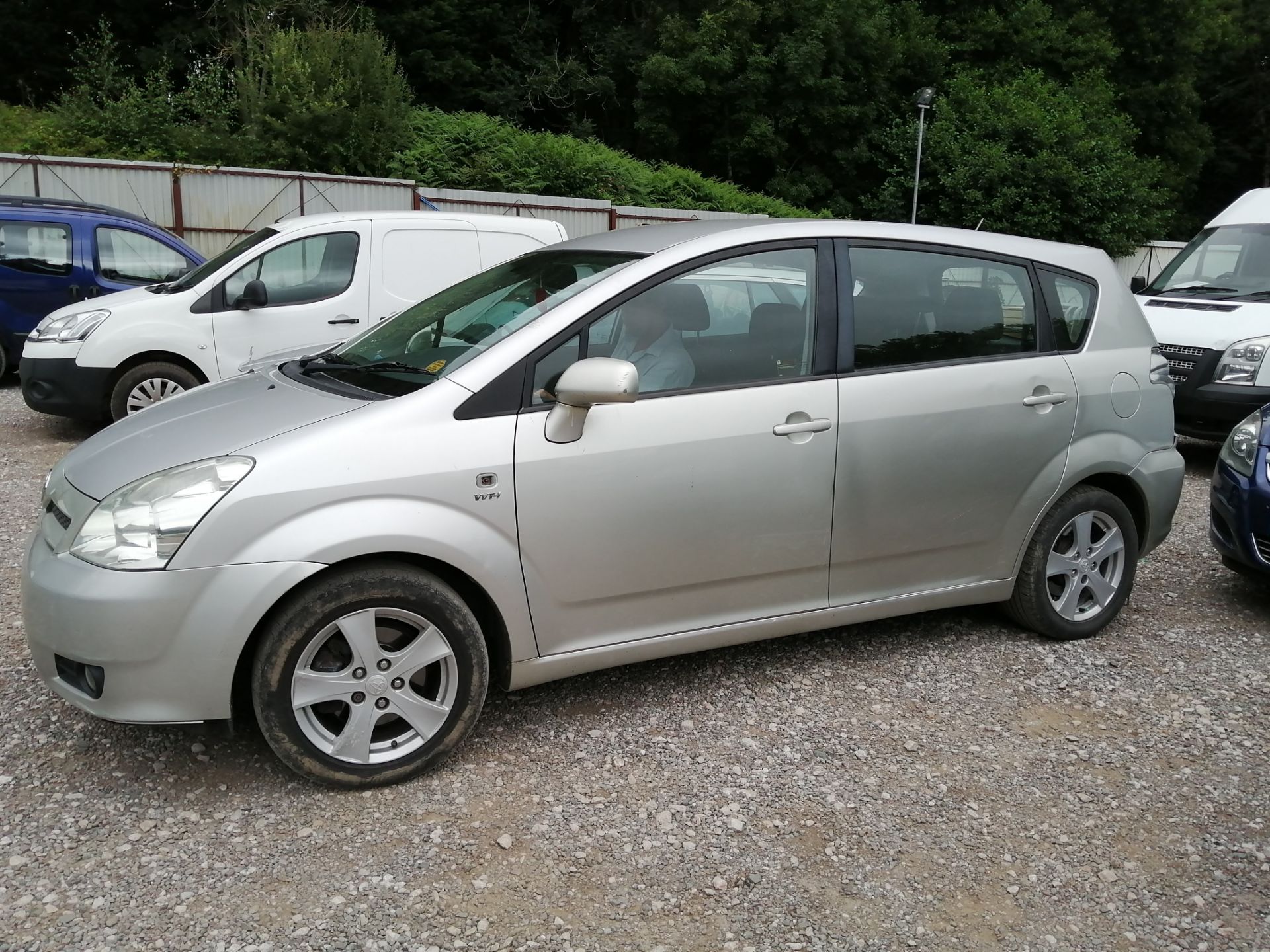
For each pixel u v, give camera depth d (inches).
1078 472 166.7
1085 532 171.3
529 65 1231.5
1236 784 130.4
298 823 116.3
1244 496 185.9
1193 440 384.8
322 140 866.8
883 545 152.9
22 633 164.9
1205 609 194.2
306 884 105.7
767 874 109.7
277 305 311.4
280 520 115.3
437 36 1162.0
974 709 148.6
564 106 1229.1
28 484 258.7
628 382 120.9
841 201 1263.5
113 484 118.3
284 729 117.6
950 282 159.2
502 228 336.2
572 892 105.7
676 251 141.0
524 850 112.5
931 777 129.9
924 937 101.0
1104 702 152.2
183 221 697.0
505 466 124.7
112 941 96.3
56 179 653.3
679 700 149.0
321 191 737.0
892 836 117.3
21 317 383.9
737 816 120.0
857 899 106.3
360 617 119.3
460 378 126.6
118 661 113.0
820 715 145.6
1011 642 173.3
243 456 117.1
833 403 145.3
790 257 148.0
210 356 305.9
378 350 149.1
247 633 114.7
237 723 138.2
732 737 138.5
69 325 302.2
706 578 140.5
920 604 160.2
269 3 1008.2
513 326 133.8
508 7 1235.9
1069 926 103.3
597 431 130.3
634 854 112.4
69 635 113.8
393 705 122.6
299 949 96.0
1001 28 1355.8
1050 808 124.0
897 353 152.6
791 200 1220.5
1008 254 165.2
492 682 152.1
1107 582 175.8
